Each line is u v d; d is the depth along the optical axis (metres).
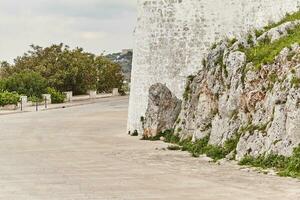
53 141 26.89
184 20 27.88
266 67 20.11
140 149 23.28
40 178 16.59
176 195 13.82
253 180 15.52
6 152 22.86
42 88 61.78
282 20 25.62
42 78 63.41
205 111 23.25
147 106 28.02
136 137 28.11
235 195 13.62
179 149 23.03
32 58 74.81
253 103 20.00
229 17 27.30
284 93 18.28
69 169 18.23
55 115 44.94
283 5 26.11
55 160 20.36
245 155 18.80
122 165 18.94
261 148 18.34
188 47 27.78
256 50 22.36
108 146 24.50
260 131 18.67
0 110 50.38
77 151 22.91
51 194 14.21
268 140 18.14
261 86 19.95
